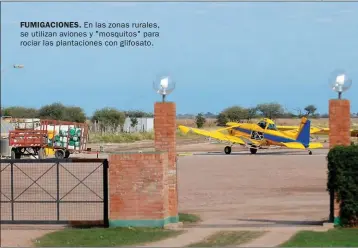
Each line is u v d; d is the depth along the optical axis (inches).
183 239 1275.8
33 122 4069.9
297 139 4124.0
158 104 1445.6
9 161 1459.2
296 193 2097.7
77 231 1371.8
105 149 4581.7
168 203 1434.5
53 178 2300.7
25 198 1875.0
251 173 2760.8
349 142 1433.3
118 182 1405.0
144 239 1280.8
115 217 1406.3
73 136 3814.0
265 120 4252.0
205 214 1674.5
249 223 1510.8
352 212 1403.8
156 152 1402.6
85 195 1926.7
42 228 1432.1
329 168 1424.7
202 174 2738.7
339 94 1435.8
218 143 5516.7
